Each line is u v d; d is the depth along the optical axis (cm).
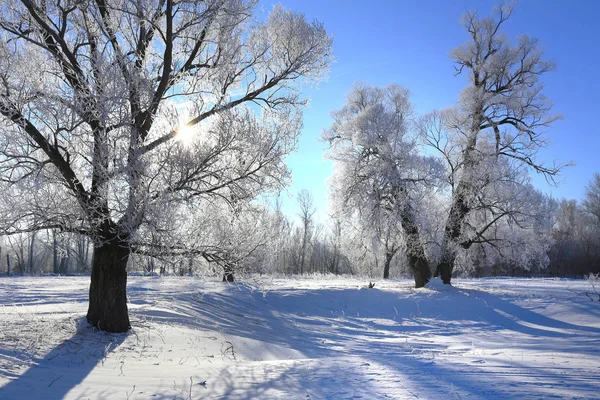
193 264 1257
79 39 1150
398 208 2819
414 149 2955
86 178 1098
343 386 618
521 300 2467
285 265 6888
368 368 791
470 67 3100
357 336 1697
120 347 1004
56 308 1471
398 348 1356
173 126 1152
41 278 4319
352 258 3303
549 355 1040
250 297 2247
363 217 2917
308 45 1332
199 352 1042
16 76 1009
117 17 1137
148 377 743
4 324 1094
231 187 1220
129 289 2403
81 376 741
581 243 6631
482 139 3009
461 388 578
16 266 6894
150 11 1145
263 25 1362
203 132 1174
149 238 1096
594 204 7044
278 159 1222
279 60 1366
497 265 5831
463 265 3256
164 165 1055
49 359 840
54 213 1055
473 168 2878
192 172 1109
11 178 1020
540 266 3108
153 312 1491
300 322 1961
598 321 2042
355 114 3391
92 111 990
